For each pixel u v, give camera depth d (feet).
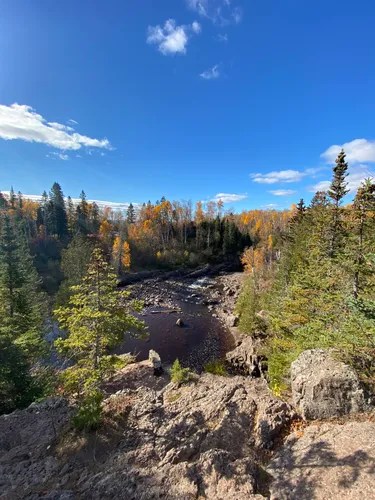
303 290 58.65
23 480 27.99
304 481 23.17
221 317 135.85
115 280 48.39
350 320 37.55
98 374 40.57
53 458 31.35
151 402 42.91
